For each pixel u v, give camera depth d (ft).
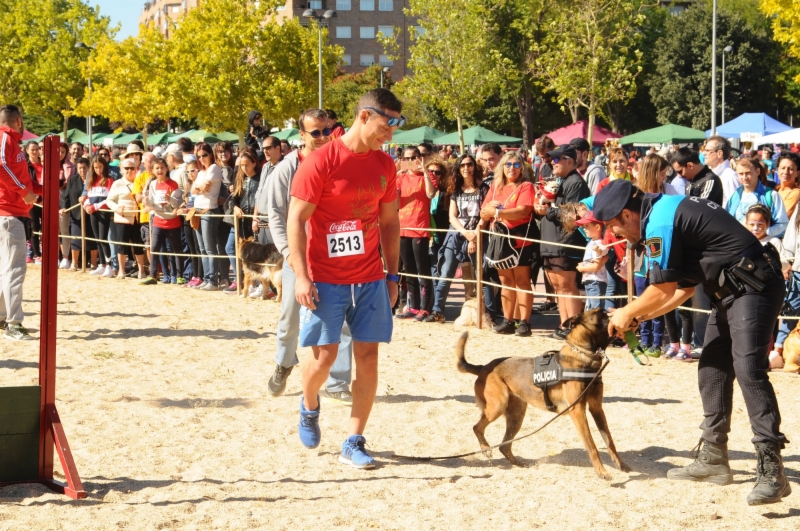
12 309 28.84
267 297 39.58
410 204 34.06
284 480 16.39
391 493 15.75
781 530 14.08
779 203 27.66
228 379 24.43
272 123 114.21
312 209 16.35
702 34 181.78
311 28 110.01
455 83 112.27
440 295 33.99
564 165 29.76
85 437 18.85
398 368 25.91
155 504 15.02
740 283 14.94
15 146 27.73
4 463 15.88
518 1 150.71
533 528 14.06
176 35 110.11
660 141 99.66
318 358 17.07
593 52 102.27
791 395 23.02
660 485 16.22
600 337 16.61
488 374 18.03
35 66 144.87
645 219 15.40
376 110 16.06
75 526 13.98
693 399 22.44
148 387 23.38
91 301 38.68
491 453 18.28
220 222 41.93
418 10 115.24
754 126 99.86
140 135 140.36
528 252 30.81
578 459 17.89
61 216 50.21
